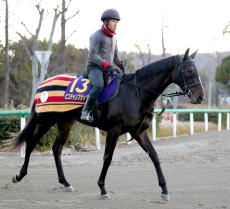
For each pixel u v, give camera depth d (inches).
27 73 1796.3
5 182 420.8
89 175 462.6
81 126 716.7
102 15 367.6
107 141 359.3
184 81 348.8
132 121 353.4
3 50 1765.5
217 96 2888.8
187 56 351.3
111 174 470.3
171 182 426.6
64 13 1000.2
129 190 386.0
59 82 392.5
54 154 399.2
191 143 788.0
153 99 357.4
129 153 641.6
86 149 668.1
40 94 398.3
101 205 328.2
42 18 1063.6
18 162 540.4
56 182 422.3
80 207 321.1
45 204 330.0
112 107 357.1
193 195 365.1
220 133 1014.4
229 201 342.6
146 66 361.1
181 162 571.8
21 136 400.2
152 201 341.4
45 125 398.3
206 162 572.7
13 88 1775.3
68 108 382.3
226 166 536.4
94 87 360.5
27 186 401.7
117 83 361.4
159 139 858.8
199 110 1015.0
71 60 1728.6
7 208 316.5
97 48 363.3
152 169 507.2
